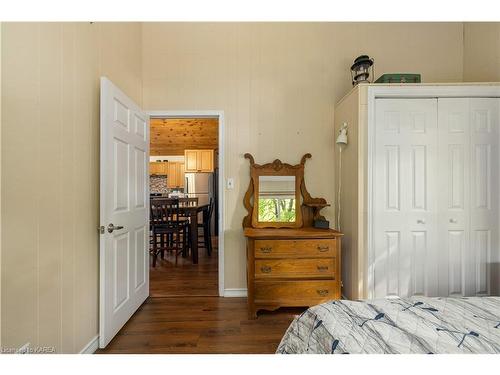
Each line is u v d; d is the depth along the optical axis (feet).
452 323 3.07
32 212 4.00
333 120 8.89
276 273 7.20
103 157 5.65
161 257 13.39
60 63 4.66
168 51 8.82
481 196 7.04
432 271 7.05
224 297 8.62
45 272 4.26
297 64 8.86
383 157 7.04
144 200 8.04
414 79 7.18
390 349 2.65
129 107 6.97
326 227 8.18
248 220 8.66
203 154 20.70
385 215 7.04
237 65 8.84
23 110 3.85
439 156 7.02
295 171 8.71
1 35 3.51
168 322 6.92
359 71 7.77
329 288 7.23
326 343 3.04
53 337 4.43
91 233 5.61
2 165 3.51
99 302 5.83
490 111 7.02
